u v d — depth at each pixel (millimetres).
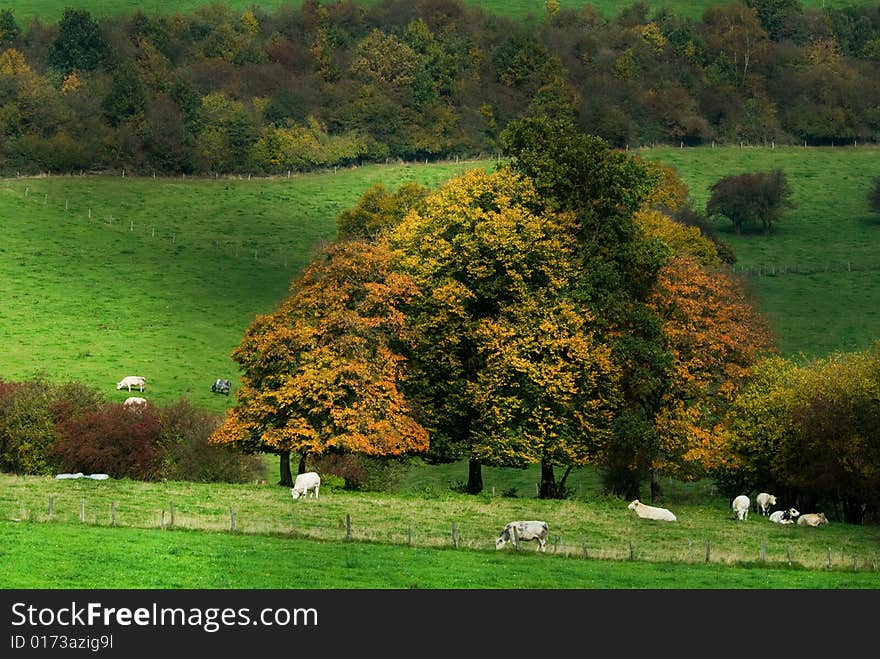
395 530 74062
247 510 79125
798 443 96875
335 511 80250
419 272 99812
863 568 68500
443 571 62406
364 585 59000
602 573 63812
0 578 57250
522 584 60594
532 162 102875
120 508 77312
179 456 104188
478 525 78000
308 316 97438
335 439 91312
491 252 97062
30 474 106062
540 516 82875
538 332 94750
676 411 98500
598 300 97750
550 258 97688
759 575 65000
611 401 96875
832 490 96875
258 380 96312
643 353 95688
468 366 98375
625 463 97688
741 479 105875
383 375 93625
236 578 59156
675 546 74188
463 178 103875
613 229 100500
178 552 63656
